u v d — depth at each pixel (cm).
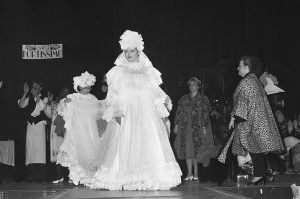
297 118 1115
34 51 1286
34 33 1327
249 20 1322
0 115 995
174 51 1342
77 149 777
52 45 1291
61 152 790
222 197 480
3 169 994
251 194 525
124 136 586
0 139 990
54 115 922
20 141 997
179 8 1345
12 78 1309
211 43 1336
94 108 804
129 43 609
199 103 877
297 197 479
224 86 1117
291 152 932
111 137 601
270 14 1313
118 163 585
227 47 1330
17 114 993
